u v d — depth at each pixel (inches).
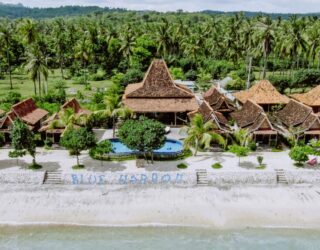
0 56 4680.1
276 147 2276.1
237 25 5502.0
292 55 4178.2
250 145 2237.9
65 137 1982.0
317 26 4766.2
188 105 2714.1
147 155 2118.6
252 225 1583.4
